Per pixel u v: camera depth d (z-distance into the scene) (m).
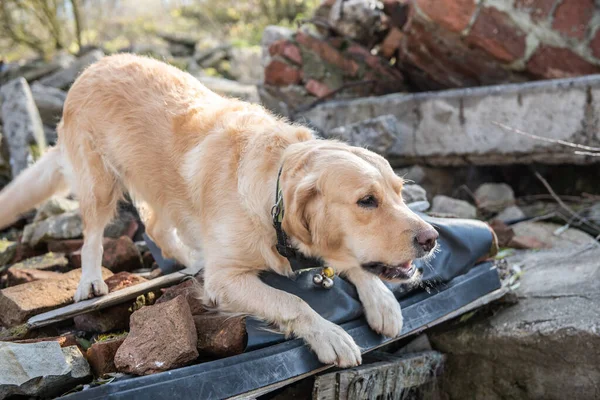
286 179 1.37
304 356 1.34
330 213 1.33
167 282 1.60
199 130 1.56
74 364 1.33
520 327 1.59
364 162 1.34
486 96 2.16
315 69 2.62
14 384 1.24
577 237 1.99
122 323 1.56
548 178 2.34
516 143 2.13
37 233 1.99
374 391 1.47
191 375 1.24
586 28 2.17
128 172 1.65
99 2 5.38
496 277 1.66
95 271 1.62
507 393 1.60
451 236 1.60
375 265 1.35
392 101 2.35
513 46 2.22
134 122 1.62
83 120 1.68
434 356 1.64
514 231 2.07
